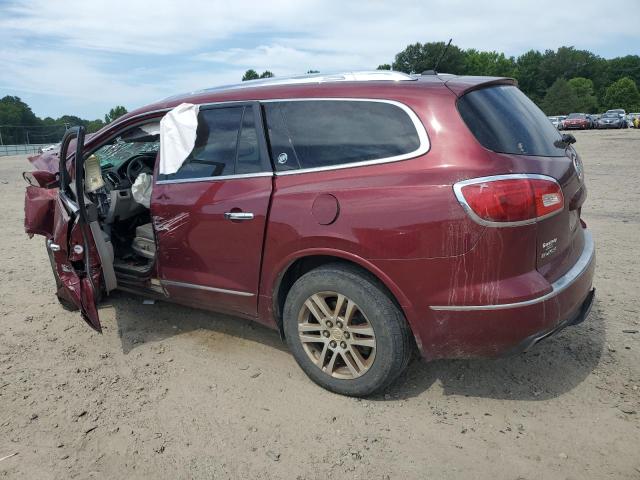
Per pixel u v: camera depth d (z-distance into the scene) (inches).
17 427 119.0
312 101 128.6
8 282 214.7
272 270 128.8
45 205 161.0
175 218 143.9
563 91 4020.7
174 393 130.9
